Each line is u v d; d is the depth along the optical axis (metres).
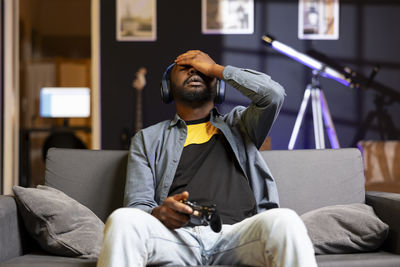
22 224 1.79
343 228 1.73
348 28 4.80
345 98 4.80
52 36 6.71
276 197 1.79
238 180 1.76
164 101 2.03
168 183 1.79
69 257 1.71
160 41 4.83
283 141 4.80
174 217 1.43
